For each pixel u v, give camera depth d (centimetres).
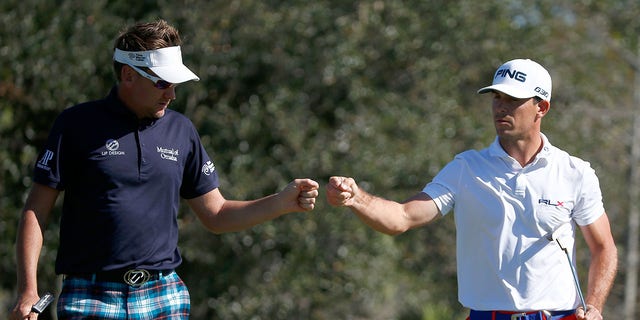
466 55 4609
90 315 1590
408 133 4416
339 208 4191
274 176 4184
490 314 1669
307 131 4259
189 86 4006
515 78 1662
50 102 3812
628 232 6081
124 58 1590
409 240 4638
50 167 1575
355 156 4234
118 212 1582
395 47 4391
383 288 4397
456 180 1700
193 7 3966
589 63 5366
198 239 4175
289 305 4331
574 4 5503
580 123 5203
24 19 3722
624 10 5819
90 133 1589
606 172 5694
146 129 1620
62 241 1620
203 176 1714
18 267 1553
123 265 1598
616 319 6306
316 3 4175
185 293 1694
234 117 4134
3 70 3728
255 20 4066
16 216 3922
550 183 1661
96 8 3809
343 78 4300
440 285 4909
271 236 4138
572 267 1631
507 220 1656
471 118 4562
